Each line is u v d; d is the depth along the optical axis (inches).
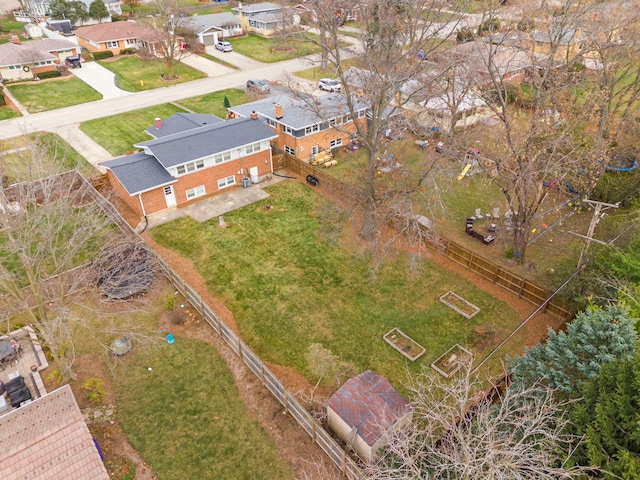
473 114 1425.9
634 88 1157.1
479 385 725.9
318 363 768.9
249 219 1162.0
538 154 874.8
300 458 638.5
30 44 2269.9
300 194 1272.1
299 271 992.9
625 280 714.8
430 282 965.2
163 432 674.2
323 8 933.2
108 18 3154.5
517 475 422.6
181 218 1161.4
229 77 2245.3
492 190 1290.6
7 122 1713.8
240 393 732.7
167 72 2294.5
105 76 2230.6
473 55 1282.0
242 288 943.7
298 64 2416.3
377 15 1029.2
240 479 616.1
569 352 559.5
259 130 1306.6
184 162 1157.7
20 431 550.3
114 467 626.2
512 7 1139.9
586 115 1018.7
